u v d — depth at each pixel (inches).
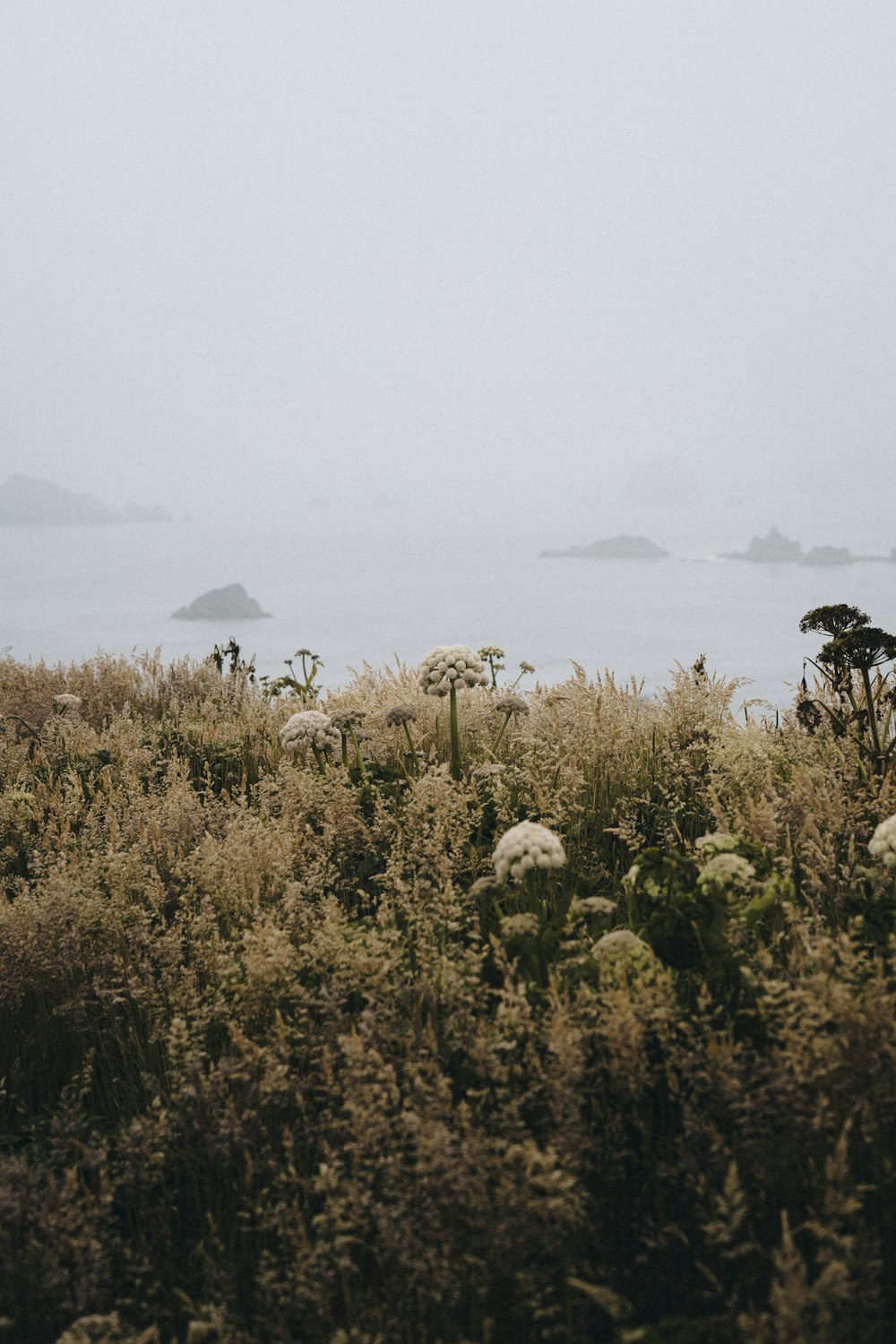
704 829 168.9
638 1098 94.8
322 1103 109.5
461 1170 85.5
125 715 286.4
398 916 145.3
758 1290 84.1
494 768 179.2
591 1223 88.6
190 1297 95.0
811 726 175.0
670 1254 87.6
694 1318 80.8
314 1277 86.0
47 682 330.3
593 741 193.9
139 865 161.8
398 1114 98.0
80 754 245.9
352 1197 87.8
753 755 171.6
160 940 134.3
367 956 120.4
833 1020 92.0
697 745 180.9
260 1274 93.0
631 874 127.3
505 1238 82.3
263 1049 107.5
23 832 192.7
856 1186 81.8
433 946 124.5
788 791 156.5
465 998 107.2
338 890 159.3
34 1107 122.1
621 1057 95.0
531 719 219.3
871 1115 86.4
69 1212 91.7
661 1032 95.8
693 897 115.5
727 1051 90.5
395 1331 83.8
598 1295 75.4
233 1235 95.6
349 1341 79.9
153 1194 104.4
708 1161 89.6
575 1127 90.0
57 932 136.4
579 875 155.5
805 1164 89.1
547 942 122.5
